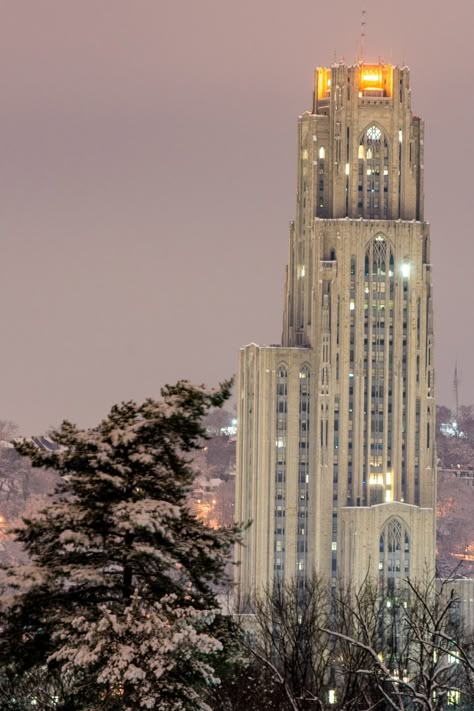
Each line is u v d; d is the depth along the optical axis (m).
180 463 159.38
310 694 159.88
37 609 152.12
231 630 156.25
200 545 154.75
